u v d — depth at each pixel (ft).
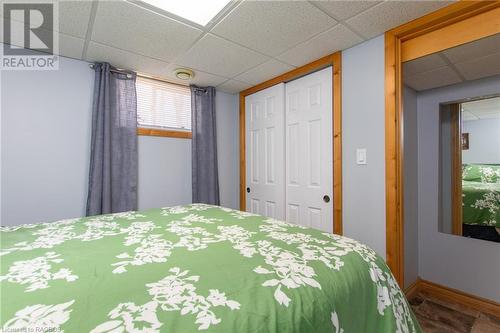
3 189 5.76
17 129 5.92
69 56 6.49
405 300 3.26
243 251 2.96
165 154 8.35
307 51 6.36
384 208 5.51
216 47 6.12
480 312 6.00
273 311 1.89
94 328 1.57
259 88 8.91
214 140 9.21
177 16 4.85
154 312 1.75
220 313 1.79
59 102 6.43
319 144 7.18
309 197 7.47
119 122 7.20
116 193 7.09
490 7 4.33
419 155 7.20
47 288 2.06
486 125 6.31
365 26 5.24
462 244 6.47
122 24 5.09
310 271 2.47
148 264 2.58
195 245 3.18
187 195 8.80
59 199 6.42
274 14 4.82
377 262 3.11
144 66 7.22
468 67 5.66
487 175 6.26
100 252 2.93
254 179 9.36
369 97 5.78
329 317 2.12
